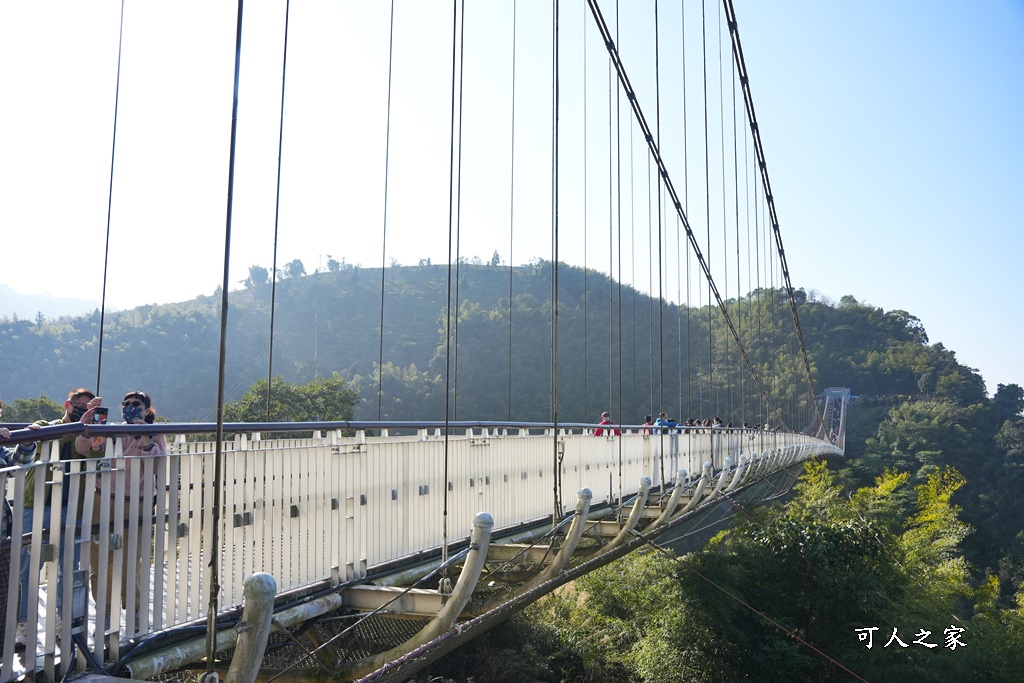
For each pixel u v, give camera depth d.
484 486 6.43
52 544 2.96
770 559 14.42
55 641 2.94
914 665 12.77
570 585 17.11
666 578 15.08
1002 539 39.88
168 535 3.49
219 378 2.53
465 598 4.36
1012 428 58.81
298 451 4.27
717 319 53.62
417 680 10.98
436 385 51.00
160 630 3.40
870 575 14.16
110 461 3.29
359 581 4.68
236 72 2.45
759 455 17.89
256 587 2.75
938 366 80.75
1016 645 13.38
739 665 13.34
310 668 4.37
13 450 3.74
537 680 12.59
